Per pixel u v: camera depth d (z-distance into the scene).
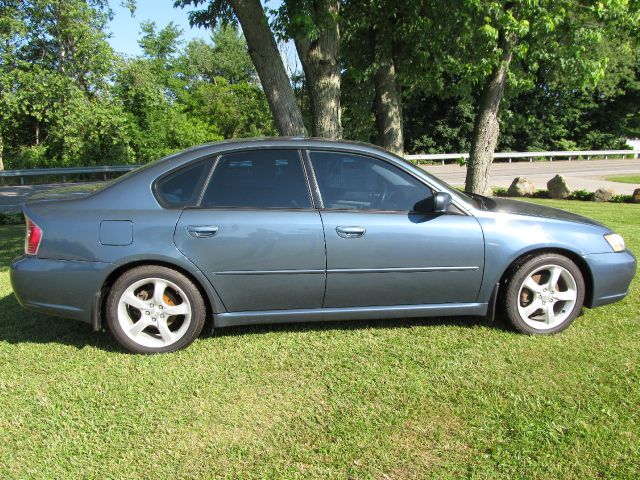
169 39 32.94
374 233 3.46
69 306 3.35
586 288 3.82
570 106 39.34
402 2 8.51
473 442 2.40
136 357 3.34
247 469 2.23
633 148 42.91
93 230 3.29
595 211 11.38
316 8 6.73
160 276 3.34
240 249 3.37
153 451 2.36
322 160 3.59
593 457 2.28
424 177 3.65
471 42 8.73
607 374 3.03
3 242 8.50
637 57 35.97
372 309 3.61
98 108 23.34
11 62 21.58
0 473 2.21
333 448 2.37
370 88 12.69
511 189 16.31
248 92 33.41
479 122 10.29
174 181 3.44
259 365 3.21
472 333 3.69
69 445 2.41
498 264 3.60
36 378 3.04
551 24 7.82
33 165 25.83
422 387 2.90
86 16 22.28
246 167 3.50
